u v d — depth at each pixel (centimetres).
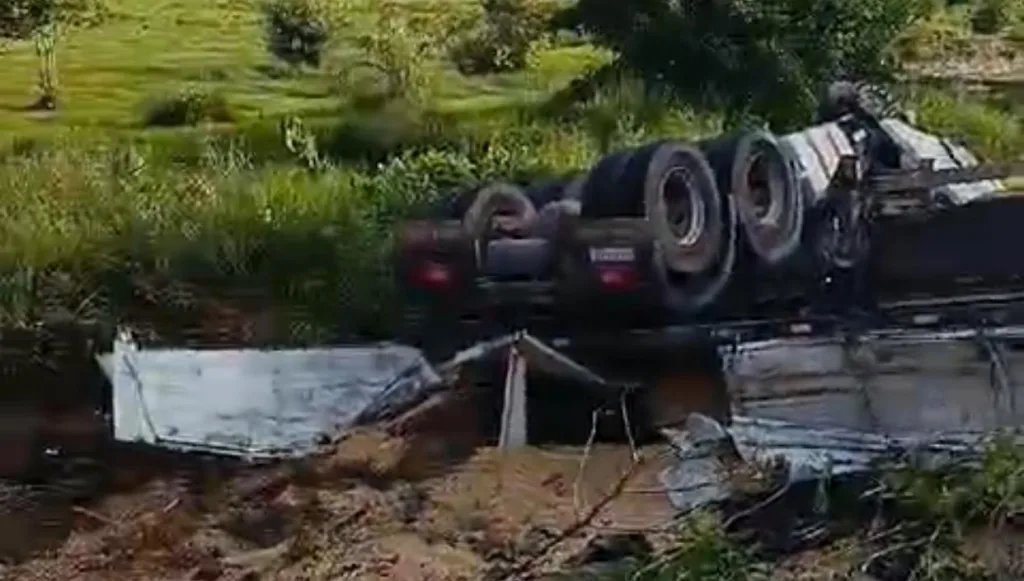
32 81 1388
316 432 729
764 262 778
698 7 1452
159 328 874
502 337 770
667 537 622
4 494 688
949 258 820
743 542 625
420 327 805
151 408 729
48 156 1168
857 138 868
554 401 742
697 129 1305
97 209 1034
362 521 656
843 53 1440
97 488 695
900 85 1424
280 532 654
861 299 807
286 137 1248
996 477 633
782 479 666
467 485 687
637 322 757
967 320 770
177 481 698
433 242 800
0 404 756
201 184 1098
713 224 762
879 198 832
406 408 740
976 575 590
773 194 786
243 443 721
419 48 1493
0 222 988
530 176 1048
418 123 1293
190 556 634
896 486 643
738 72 1420
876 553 604
